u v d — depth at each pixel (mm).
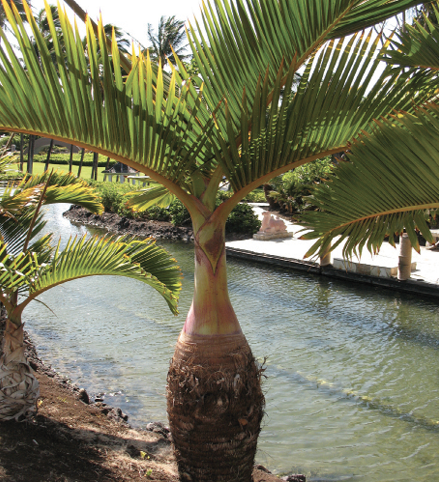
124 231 25953
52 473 3615
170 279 4539
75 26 2406
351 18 2770
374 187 2656
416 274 12945
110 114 2639
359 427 5855
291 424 5941
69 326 9750
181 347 3109
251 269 15828
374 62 2750
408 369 7613
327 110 2793
